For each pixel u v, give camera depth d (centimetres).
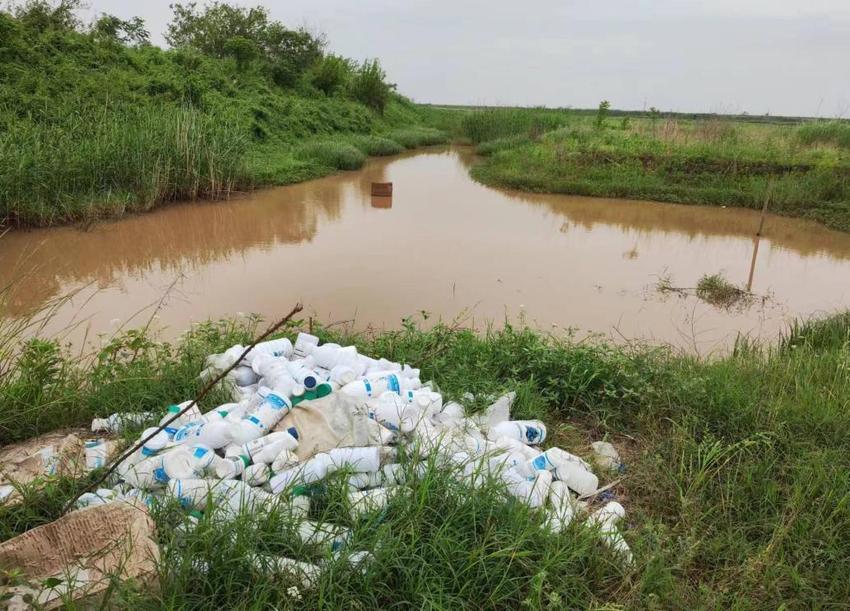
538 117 2806
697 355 494
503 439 312
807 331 554
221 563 212
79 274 728
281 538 227
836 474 289
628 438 350
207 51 2383
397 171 1859
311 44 2720
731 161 1519
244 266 782
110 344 389
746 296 738
